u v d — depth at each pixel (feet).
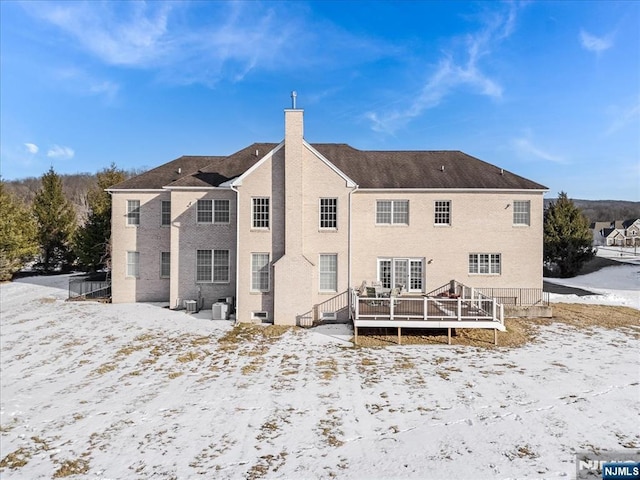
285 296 67.56
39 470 29.35
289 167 68.39
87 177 481.46
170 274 79.30
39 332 65.00
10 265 123.85
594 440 31.81
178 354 54.54
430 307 64.90
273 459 30.17
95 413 38.24
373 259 77.41
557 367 48.08
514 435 32.68
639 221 315.37
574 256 131.64
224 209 78.74
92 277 130.31
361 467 28.86
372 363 50.21
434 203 77.82
